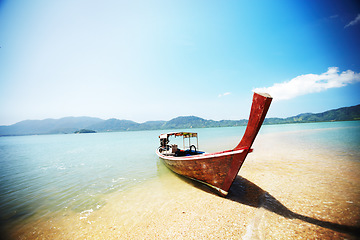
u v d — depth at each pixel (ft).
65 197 29.14
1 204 26.99
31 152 109.29
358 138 81.20
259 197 23.36
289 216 18.17
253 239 14.94
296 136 113.19
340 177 28.53
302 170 33.73
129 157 69.05
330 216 17.52
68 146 154.61
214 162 23.79
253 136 19.03
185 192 27.61
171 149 42.16
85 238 17.39
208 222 18.39
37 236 18.34
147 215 21.13
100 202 26.13
